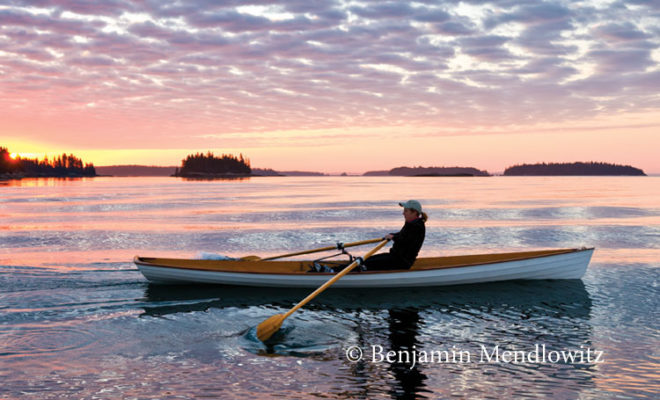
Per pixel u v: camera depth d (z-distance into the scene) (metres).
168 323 6.09
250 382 4.30
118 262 10.55
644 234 15.98
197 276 7.86
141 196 48.34
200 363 4.75
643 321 6.25
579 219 21.55
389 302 7.13
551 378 4.43
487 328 5.96
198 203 35.69
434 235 15.95
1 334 5.61
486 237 15.41
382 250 13.16
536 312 6.65
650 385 4.27
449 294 7.59
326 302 7.13
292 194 52.50
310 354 5.03
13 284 8.17
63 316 6.37
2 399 3.93
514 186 84.12
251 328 5.92
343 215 24.36
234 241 14.69
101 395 4.02
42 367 4.62
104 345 5.27
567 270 8.59
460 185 93.69
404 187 79.62
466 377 4.46
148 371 4.54
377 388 4.20
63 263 10.38
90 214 25.39
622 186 82.00
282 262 8.62
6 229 17.97
